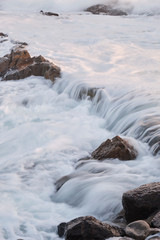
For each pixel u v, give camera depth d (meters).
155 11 23.95
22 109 10.05
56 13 23.70
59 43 15.73
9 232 4.65
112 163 6.30
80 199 5.41
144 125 7.33
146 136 7.03
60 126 8.56
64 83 10.92
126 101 8.88
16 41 15.77
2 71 12.54
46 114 9.71
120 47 14.90
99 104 9.52
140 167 6.07
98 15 23.73
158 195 4.68
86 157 6.77
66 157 6.80
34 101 10.46
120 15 24.03
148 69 11.66
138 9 24.31
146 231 4.13
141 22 20.97
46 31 18.22
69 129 8.37
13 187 5.75
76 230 4.23
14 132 8.34
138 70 11.60
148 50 14.38
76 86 10.40
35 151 7.09
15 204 5.30
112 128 8.47
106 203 5.12
